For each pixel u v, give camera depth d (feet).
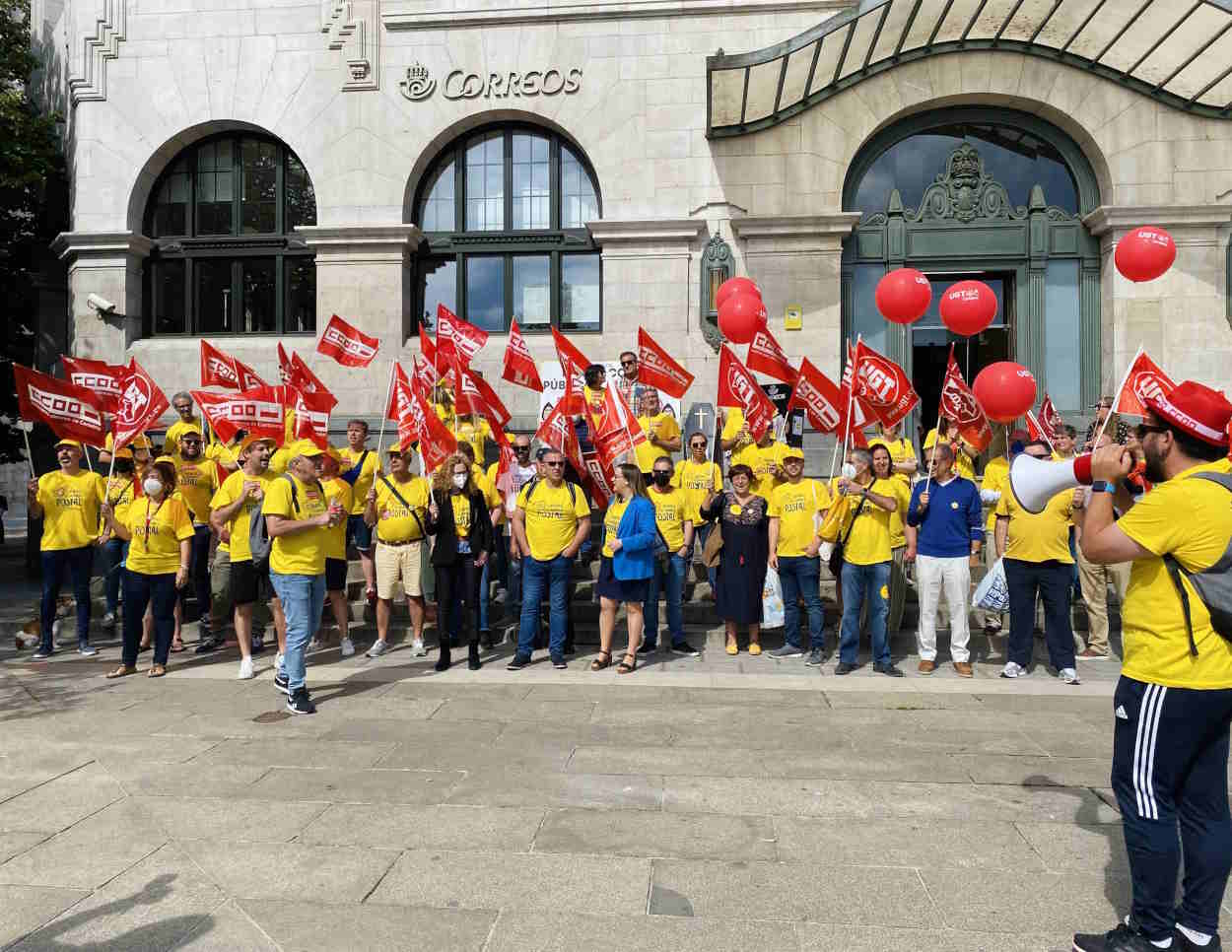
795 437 39.04
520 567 29.43
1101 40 37.88
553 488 25.00
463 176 43.57
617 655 26.73
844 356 41.22
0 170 44.32
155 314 45.32
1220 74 36.63
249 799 14.57
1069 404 40.22
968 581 24.32
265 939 10.17
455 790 14.93
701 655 26.66
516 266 43.50
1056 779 15.55
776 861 12.17
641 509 24.17
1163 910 9.47
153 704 21.04
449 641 24.70
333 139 42.75
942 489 24.54
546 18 41.47
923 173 41.34
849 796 14.66
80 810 14.12
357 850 12.55
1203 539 9.23
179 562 24.68
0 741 17.97
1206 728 9.34
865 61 36.63
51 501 27.12
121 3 43.75
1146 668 9.61
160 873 11.87
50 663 26.27
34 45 49.29
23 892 11.37
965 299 26.25
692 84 40.88
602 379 30.89
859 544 24.07
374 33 42.34
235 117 43.24
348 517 29.99
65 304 51.06
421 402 26.27
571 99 41.63
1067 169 40.55
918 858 12.28
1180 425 9.77
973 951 9.89
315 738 18.03
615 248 41.01
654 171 41.04
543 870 11.89
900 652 27.04
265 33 43.06
